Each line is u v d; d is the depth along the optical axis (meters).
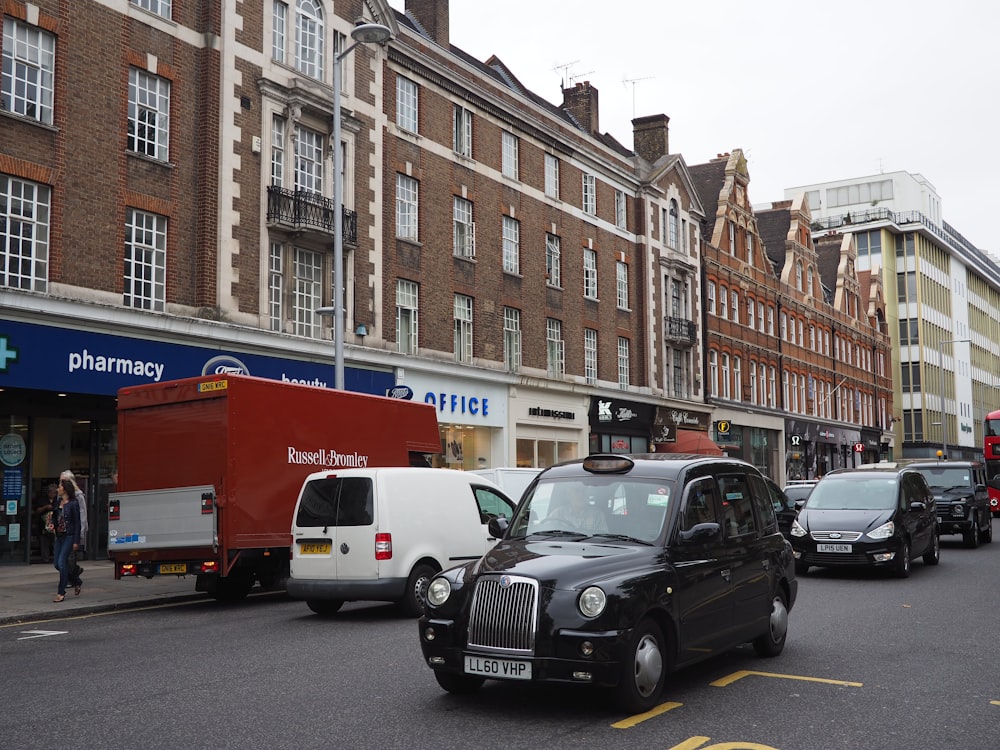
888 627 11.01
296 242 23.08
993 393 105.56
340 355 20.02
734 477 9.01
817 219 96.75
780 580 9.32
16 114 17.52
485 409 29.61
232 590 15.05
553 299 33.53
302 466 14.45
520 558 7.23
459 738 6.27
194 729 6.59
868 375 70.75
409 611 12.41
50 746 6.22
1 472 18.39
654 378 39.34
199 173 20.97
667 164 41.16
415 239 27.28
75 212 18.47
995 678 8.18
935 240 88.56
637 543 7.60
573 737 6.29
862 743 6.16
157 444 14.02
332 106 23.88
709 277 45.44
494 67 35.00
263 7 22.39
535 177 33.12
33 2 17.97
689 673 8.38
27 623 12.40
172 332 19.84
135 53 19.83
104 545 20.08
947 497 23.77
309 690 7.79
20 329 17.36
